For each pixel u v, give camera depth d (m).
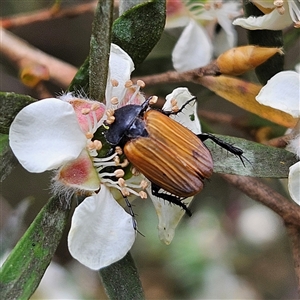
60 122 0.07
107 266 0.07
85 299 0.14
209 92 0.10
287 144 0.08
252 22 0.08
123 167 0.07
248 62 0.08
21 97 0.07
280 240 0.17
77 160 0.07
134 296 0.07
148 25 0.07
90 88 0.07
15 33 0.15
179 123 0.07
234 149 0.07
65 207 0.07
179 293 0.17
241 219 0.16
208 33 0.10
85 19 0.15
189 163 0.07
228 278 0.17
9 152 0.07
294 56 0.11
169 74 0.09
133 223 0.07
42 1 0.13
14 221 0.10
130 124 0.07
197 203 0.16
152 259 0.16
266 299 0.17
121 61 0.07
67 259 0.16
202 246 0.17
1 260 0.10
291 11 0.08
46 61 0.10
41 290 0.12
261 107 0.08
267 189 0.08
